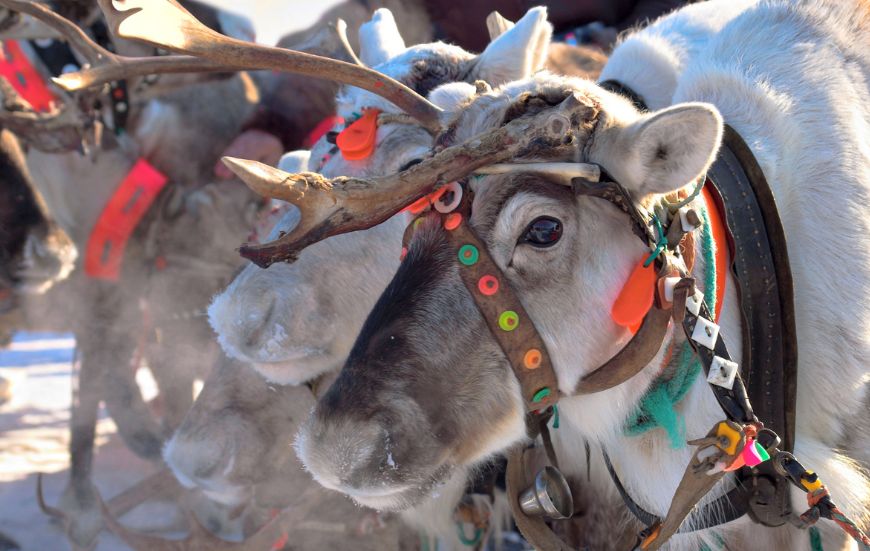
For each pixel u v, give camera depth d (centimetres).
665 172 200
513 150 201
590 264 207
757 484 229
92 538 399
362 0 481
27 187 404
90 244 422
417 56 298
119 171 433
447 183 202
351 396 202
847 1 266
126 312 435
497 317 203
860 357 233
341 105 305
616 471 249
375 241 282
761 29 264
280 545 314
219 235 441
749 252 227
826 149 241
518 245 203
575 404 229
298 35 478
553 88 208
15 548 398
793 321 225
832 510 204
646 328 207
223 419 307
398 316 204
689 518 239
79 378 432
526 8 462
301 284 280
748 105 249
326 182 202
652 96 280
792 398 225
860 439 238
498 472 298
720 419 226
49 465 507
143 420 447
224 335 282
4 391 634
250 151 443
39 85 409
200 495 411
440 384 204
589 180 201
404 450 202
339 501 332
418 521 315
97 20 410
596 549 277
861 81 254
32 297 426
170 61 226
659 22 305
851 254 234
